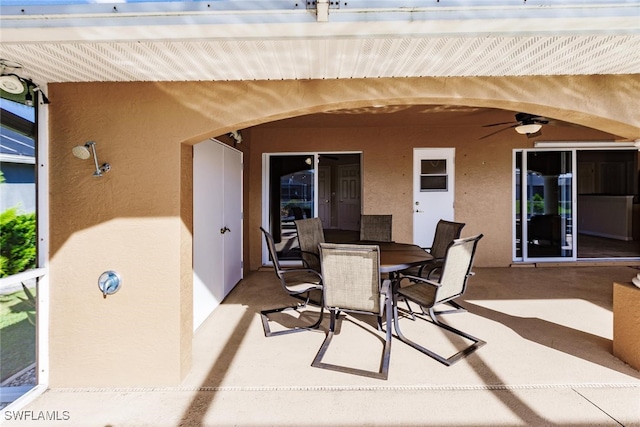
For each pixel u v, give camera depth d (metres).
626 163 8.27
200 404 1.89
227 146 3.88
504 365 2.26
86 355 2.06
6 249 1.99
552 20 1.31
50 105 2.01
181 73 1.85
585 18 1.29
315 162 5.19
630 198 7.48
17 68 1.76
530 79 1.99
